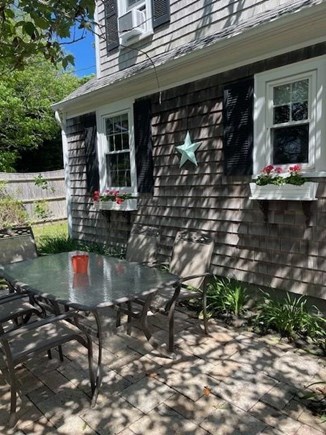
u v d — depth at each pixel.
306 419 2.05
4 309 2.80
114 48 5.75
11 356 2.00
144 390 2.36
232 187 3.93
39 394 2.34
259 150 3.63
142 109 4.87
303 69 3.22
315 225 3.26
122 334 3.19
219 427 2.00
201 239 3.31
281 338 3.08
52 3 2.62
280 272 3.59
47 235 8.12
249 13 3.90
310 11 2.83
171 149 4.57
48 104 11.54
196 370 2.59
